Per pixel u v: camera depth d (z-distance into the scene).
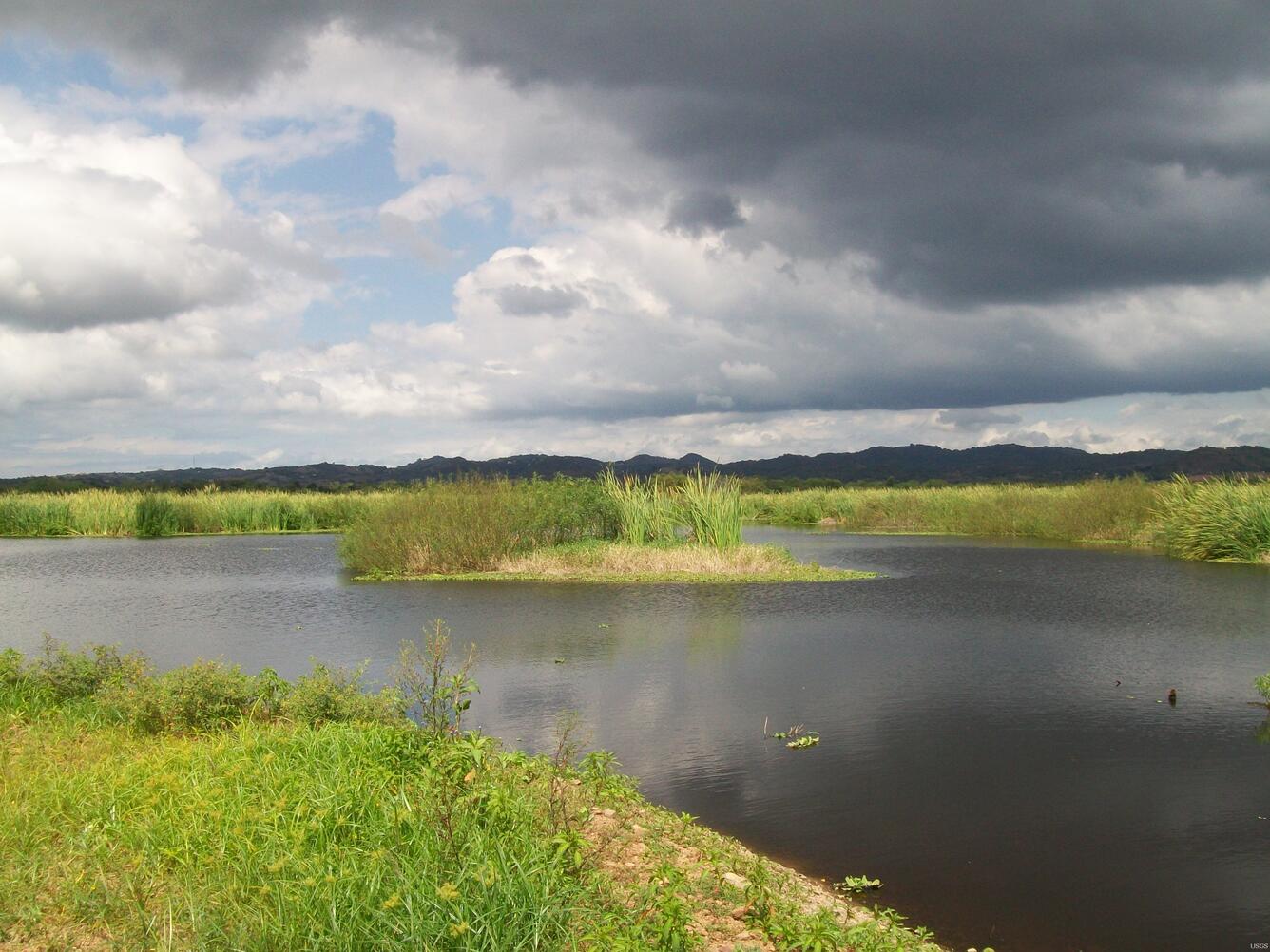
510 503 26.19
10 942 4.36
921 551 31.70
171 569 27.33
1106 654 13.53
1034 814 7.41
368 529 26.09
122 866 5.05
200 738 7.83
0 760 7.00
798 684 11.62
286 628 16.22
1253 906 5.91
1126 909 5.89
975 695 11.09
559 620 16.52
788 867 6.45
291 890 4.64
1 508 45.06
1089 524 37.06
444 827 5.21
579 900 4.80
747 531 45.41
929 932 5.52
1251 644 14.24
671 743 9.21
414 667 12.44
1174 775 8.30
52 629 16.53
